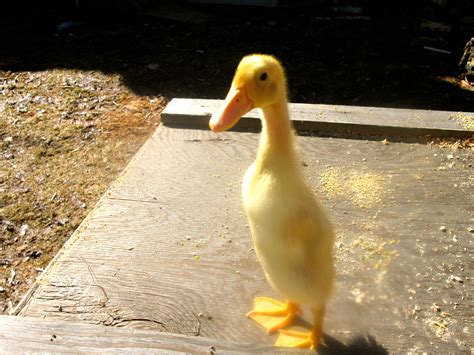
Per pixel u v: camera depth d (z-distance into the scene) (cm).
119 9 202
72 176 109
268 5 212
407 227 67
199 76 156
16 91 143
